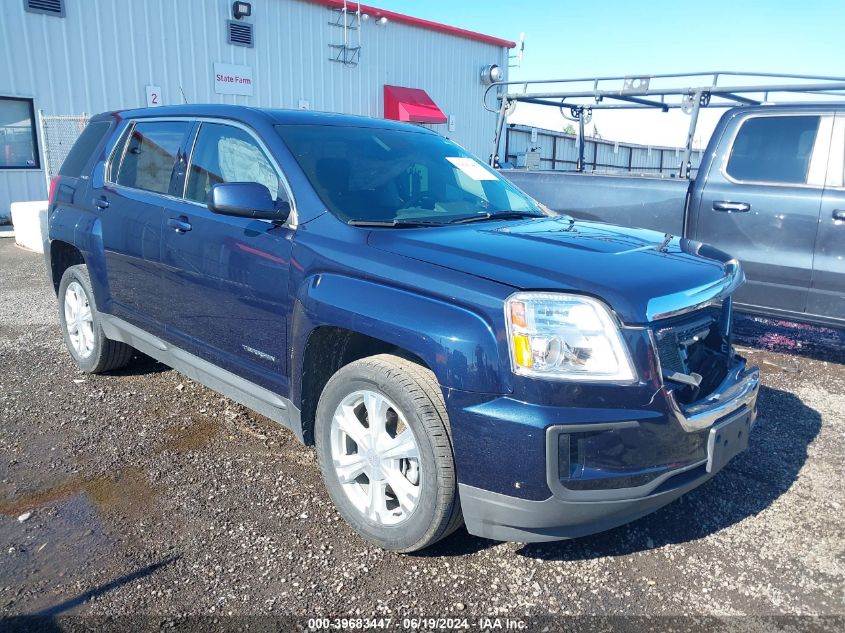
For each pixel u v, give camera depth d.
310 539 3.04
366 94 20.27
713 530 3.20
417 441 2.70
